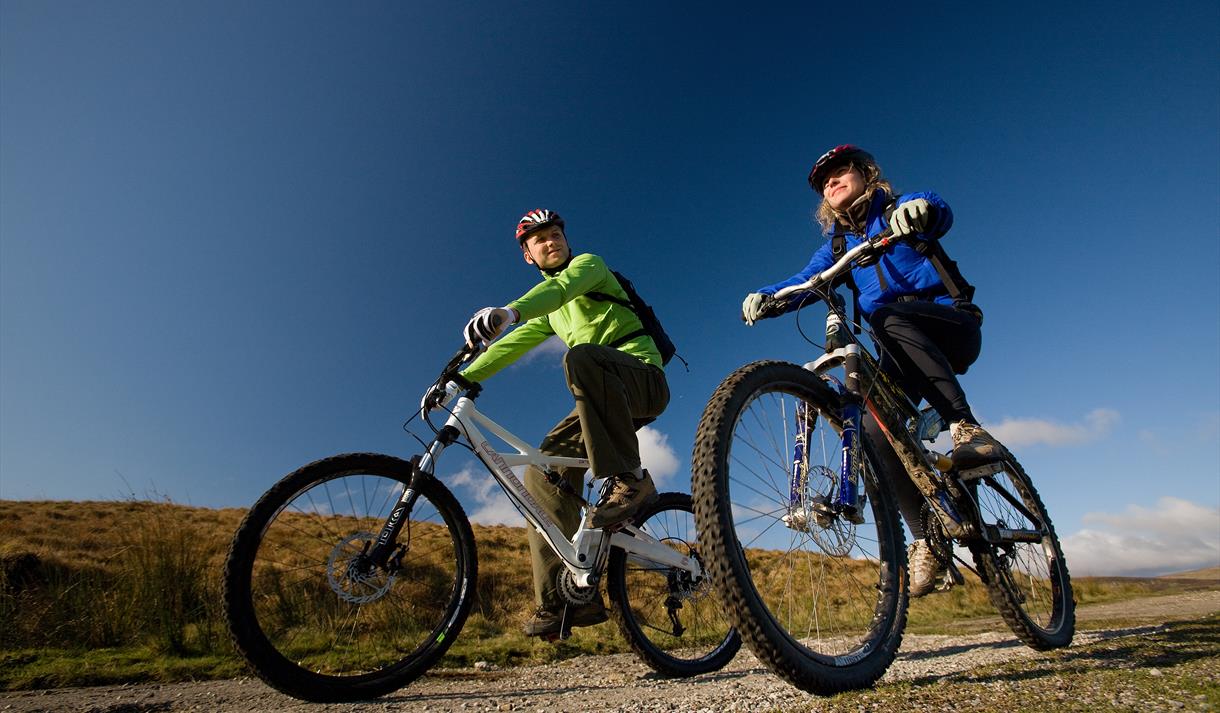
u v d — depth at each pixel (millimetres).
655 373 2566
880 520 1883
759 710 1529
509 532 17781
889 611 1762
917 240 1989
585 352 2314
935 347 2252
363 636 2271
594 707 1823
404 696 2291
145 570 4582
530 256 3002
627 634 2742
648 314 2785
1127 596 9273
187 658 3467
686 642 2928
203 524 9867
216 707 2102
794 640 1466
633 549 2801
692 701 1746
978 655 2406
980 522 2193
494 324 2158
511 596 8469
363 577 2182
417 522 2357
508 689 2477
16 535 10406
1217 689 1318
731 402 1606
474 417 2514
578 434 2838
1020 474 2717
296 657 2150
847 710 1303
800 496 1794
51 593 4395
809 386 1870
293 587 2229
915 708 1279
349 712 1959
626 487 2285
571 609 2609
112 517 15047
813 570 1841
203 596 4492
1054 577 2670
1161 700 1255
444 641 2260
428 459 2344
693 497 1507
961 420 2186
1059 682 1480
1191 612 4168
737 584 1398
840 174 2576
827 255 2670
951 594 7773
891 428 2084
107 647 3982
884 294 2527
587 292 2662
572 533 2693
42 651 3471
